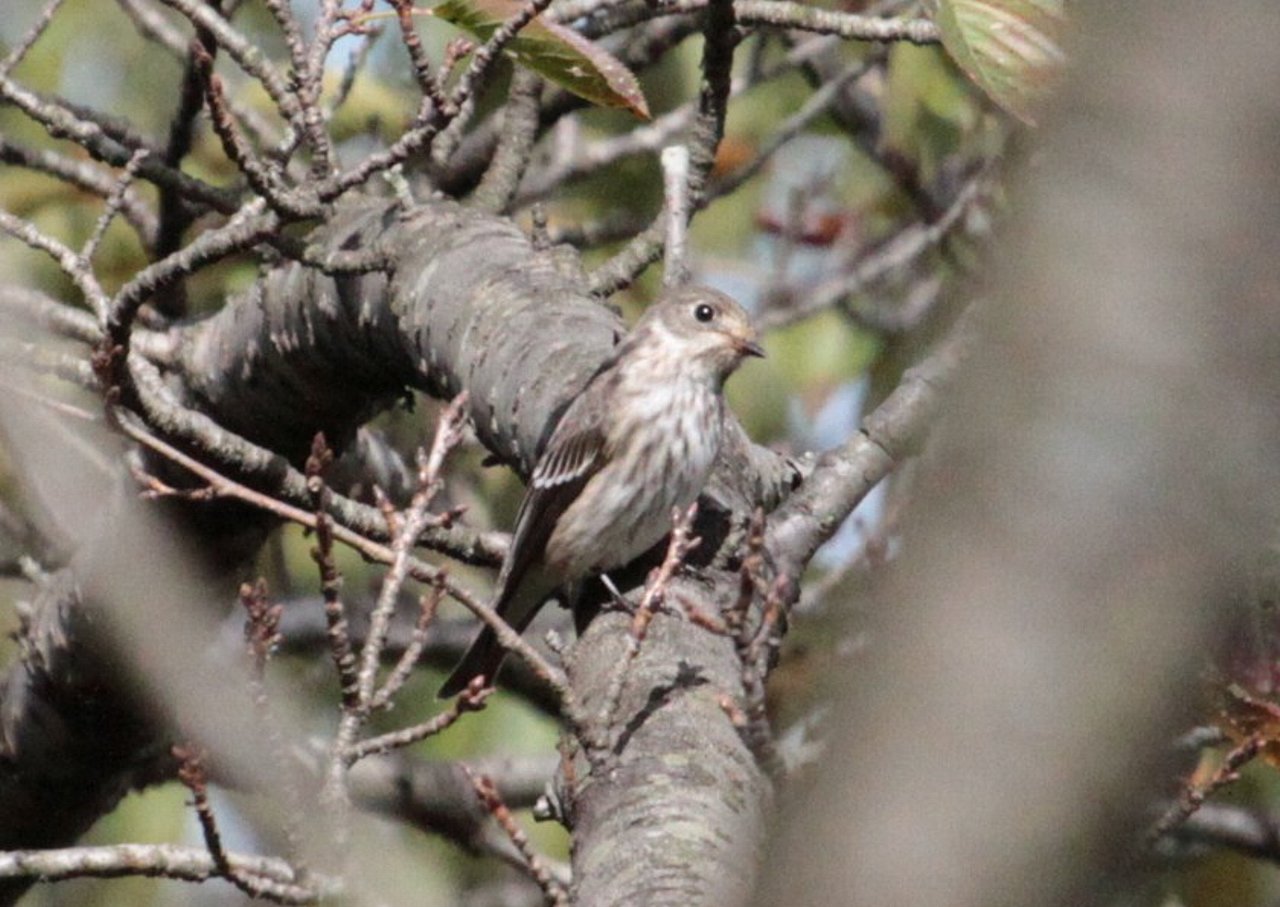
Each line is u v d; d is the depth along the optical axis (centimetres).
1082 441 288
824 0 1605
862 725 290
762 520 682
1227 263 288
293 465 1207
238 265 1559
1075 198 293
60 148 1594
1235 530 288
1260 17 287
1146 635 284
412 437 1594
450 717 796
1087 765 282
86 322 1193
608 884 679
